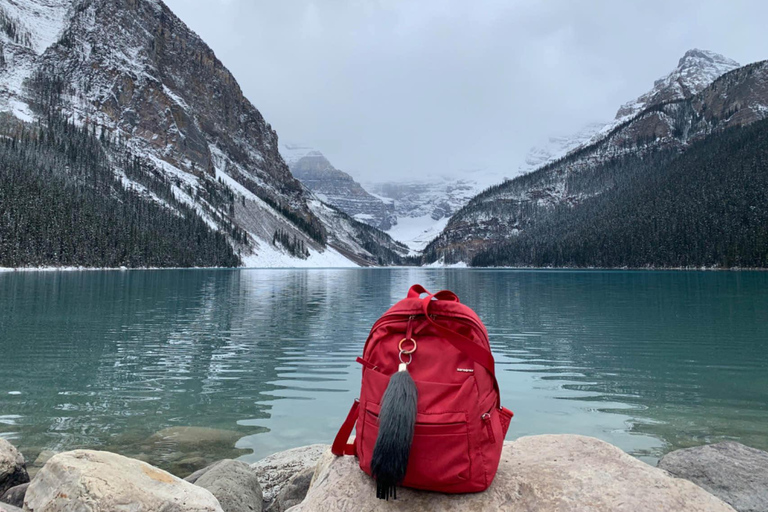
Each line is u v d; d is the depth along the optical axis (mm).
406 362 2082
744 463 4293
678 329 16969
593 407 7754
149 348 12828
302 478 4359
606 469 2555
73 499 2615
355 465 2596
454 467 1990
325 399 8227
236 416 7273
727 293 35031
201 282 47156
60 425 6770
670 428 6727
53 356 11617
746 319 19703
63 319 18156
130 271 75188
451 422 1942
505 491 2264
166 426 6785
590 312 22797
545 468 2549
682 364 11203
